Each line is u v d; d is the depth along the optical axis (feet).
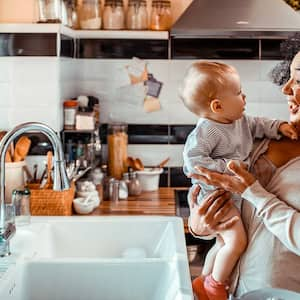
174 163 10.44
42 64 8.70
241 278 4.63
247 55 10.13
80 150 9.39
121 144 10.06
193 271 8.06
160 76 10.23
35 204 8.13
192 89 5.09
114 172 10.07
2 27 8.64
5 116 8.82
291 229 4.03
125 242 7.34
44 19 8.77
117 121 10.34
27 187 8.39
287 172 4.50
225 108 4.99
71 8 9.66
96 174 9.41
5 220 5.72
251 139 5.04
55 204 8.13
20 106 8.80
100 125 10.34
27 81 8.75
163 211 8.68
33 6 9.17
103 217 7.48
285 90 4.73
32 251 6.17
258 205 4.24
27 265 5.62
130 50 10.14
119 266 5.63
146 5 9.99
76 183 8.92
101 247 7.32
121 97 10.27
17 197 6.96
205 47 10.12
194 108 5.19
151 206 9.02
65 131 9.16
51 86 8.74
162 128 10.36
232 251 4.65
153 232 7.36
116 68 10.19
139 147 10.42
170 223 7.26
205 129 5.08
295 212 4.10
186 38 10.11
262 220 4.52
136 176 10.06
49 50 8.66
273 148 4.80
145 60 10.16
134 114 10.33
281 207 4.17
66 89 9.41
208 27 8.80
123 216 7.56
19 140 8.59
